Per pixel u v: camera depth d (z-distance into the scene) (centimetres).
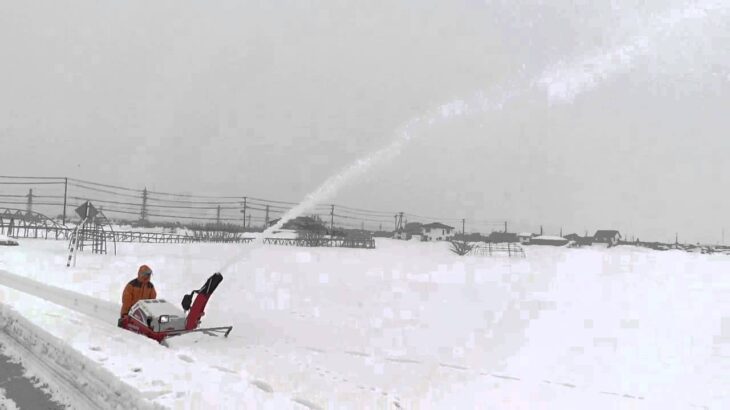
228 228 6494
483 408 597
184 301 923
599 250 6725
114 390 489
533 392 666
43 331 704
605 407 615
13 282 1529
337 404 539
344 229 6850
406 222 8481
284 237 6153
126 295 937
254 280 1988
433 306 1448
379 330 1069
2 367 650
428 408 579
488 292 1839
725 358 861
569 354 888
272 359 759
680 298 1725
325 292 1708
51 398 544
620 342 989
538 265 3653
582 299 1669
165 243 4734
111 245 3994
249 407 426
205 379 504
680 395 670
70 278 1727
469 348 921
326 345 903
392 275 2508
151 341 688
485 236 8500
